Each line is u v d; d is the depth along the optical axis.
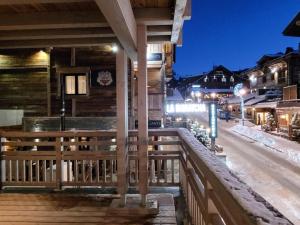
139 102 4.77
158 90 15.23
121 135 4.87
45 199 5.29
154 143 5.68
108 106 12.97
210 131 20.11
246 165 19.11
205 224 2.51
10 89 13.55
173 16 4.18
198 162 2.63
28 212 4.72
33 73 13.43
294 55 34.22
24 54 13.34
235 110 57.12
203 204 2.67
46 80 13.32
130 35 3.85
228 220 1.66
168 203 5.05
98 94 13.00
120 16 3.06
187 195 4.34
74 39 5.45
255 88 50.44
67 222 4.33
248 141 29.59
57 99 13.24
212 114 20.02
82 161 5.67
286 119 30.94
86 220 4.39
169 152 5.68
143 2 4.10
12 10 4.22
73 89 13.16
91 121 12.54
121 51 4.85
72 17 4.29
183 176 5.07
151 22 4.49
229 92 64.44
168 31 4.90
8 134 5.71
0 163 5.74
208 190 2.29
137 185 5.66
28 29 4.91
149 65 14.53
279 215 1.17
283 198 12.86
